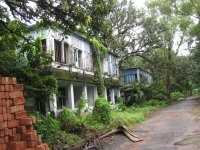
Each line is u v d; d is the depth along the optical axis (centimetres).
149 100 2762
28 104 1074
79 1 616
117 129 934
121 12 2453
